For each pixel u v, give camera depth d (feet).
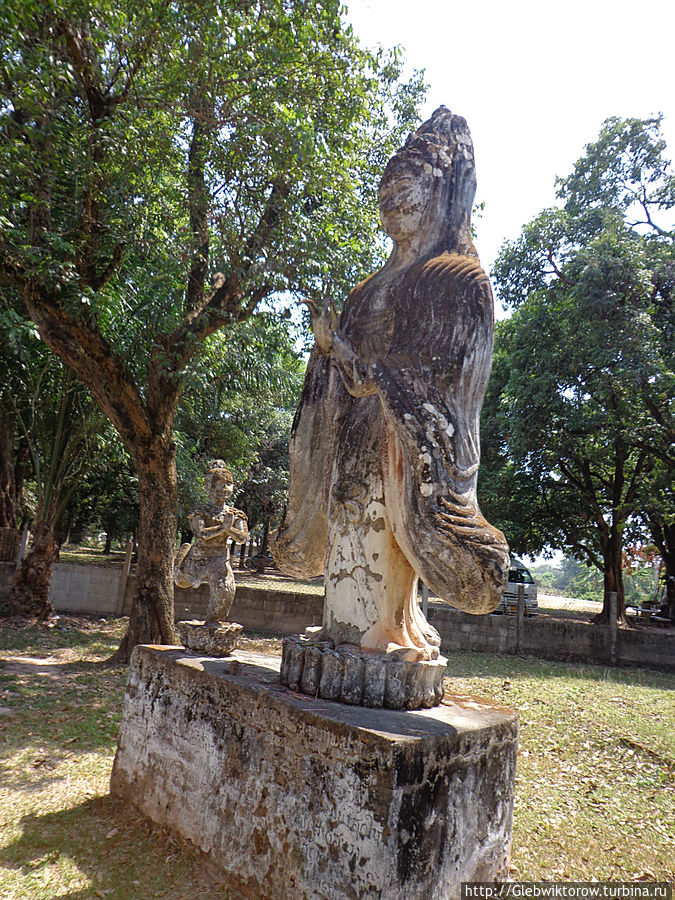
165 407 30.01
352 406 12.70
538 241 53.62
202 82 24.26
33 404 38.01
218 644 14.52
